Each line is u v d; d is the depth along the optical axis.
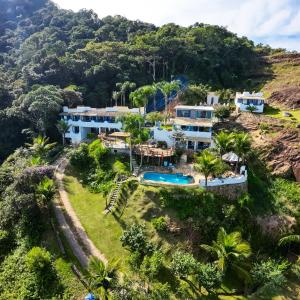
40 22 162.25
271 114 79.19
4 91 81.38
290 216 50.22
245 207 46.72
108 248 41.69
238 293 38.56
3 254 42.72
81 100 79.19
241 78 124.81
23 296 35.53
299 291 40.12
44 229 44.09
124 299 33.03
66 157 64.25
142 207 45.94
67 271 37.84
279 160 60.34
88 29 139.75
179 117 66.19
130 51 108.75
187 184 48.25
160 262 38.16
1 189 50.59
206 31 128.38
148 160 57.06
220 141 50.91
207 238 43.22
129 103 90.88
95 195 52.44
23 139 73.00
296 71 119.44
